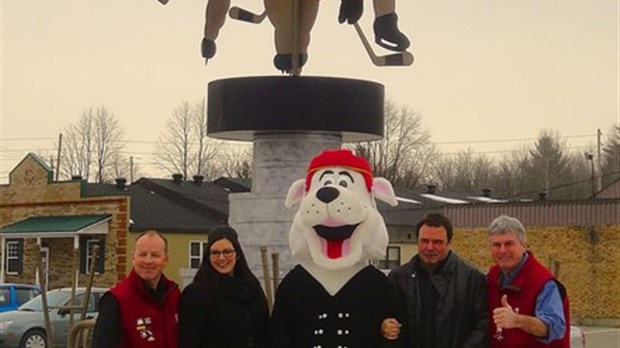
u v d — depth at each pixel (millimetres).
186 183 47688
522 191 90438
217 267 7398
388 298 7664
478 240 41906
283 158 13008
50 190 41281
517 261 7301
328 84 12680
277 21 12977
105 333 7137
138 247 7273
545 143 92000
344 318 7633
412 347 7574
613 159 90625
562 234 40188
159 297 7309
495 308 7402
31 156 42062
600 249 39375
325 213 7781
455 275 7523
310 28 13008
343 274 7793
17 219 42156
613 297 39031
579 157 92312
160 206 42594
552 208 40531
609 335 33750
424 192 58219
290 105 12594
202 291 7305
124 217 38688
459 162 92312
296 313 7715
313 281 7777
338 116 12695
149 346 7188
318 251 7820
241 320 7344
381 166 72938
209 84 13234
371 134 13016
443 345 7449
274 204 12961
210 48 13047
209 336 7320
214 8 12891
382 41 12078
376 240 7914
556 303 7148
